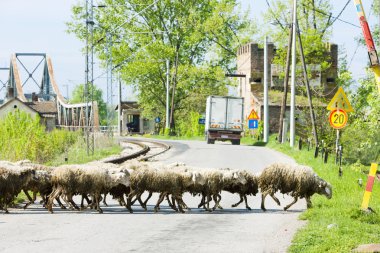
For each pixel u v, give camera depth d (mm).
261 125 85125
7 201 21156
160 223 19266
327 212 20453
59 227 18094
